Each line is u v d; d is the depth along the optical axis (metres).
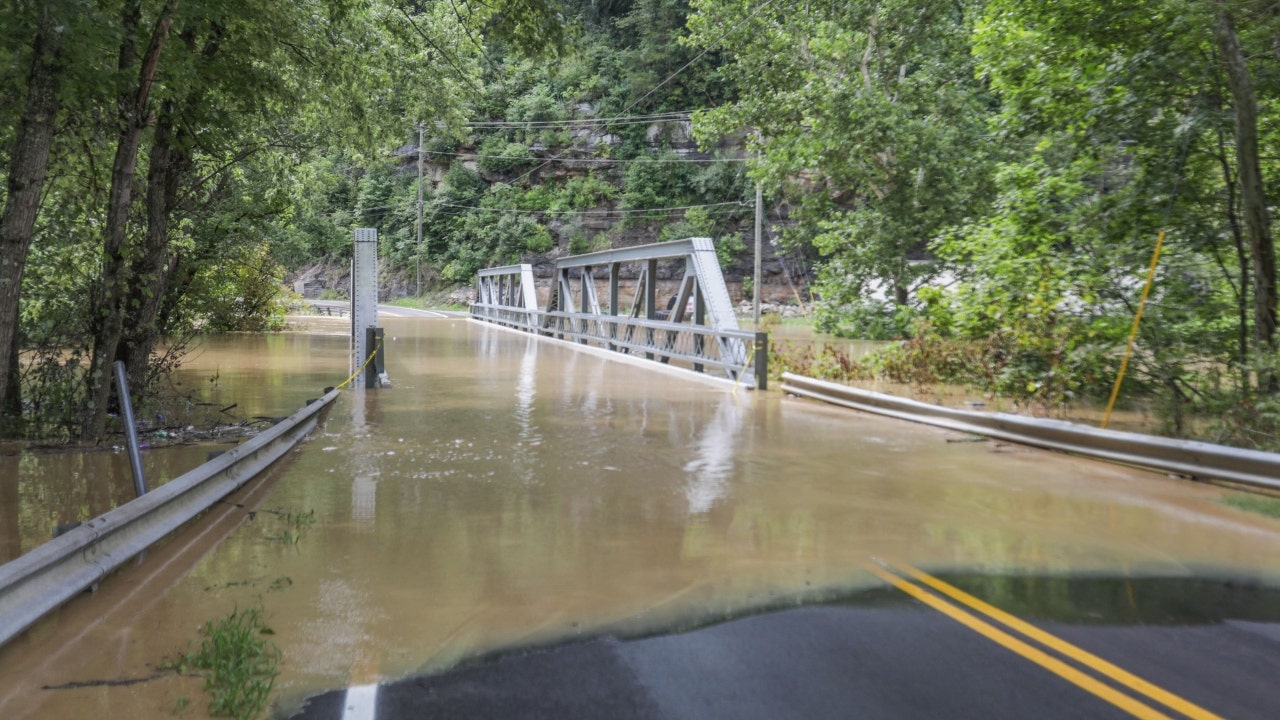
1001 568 5.70
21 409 11.13
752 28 31.73
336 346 27.27
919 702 3.74
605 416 13.23
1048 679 3.98
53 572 4.79
